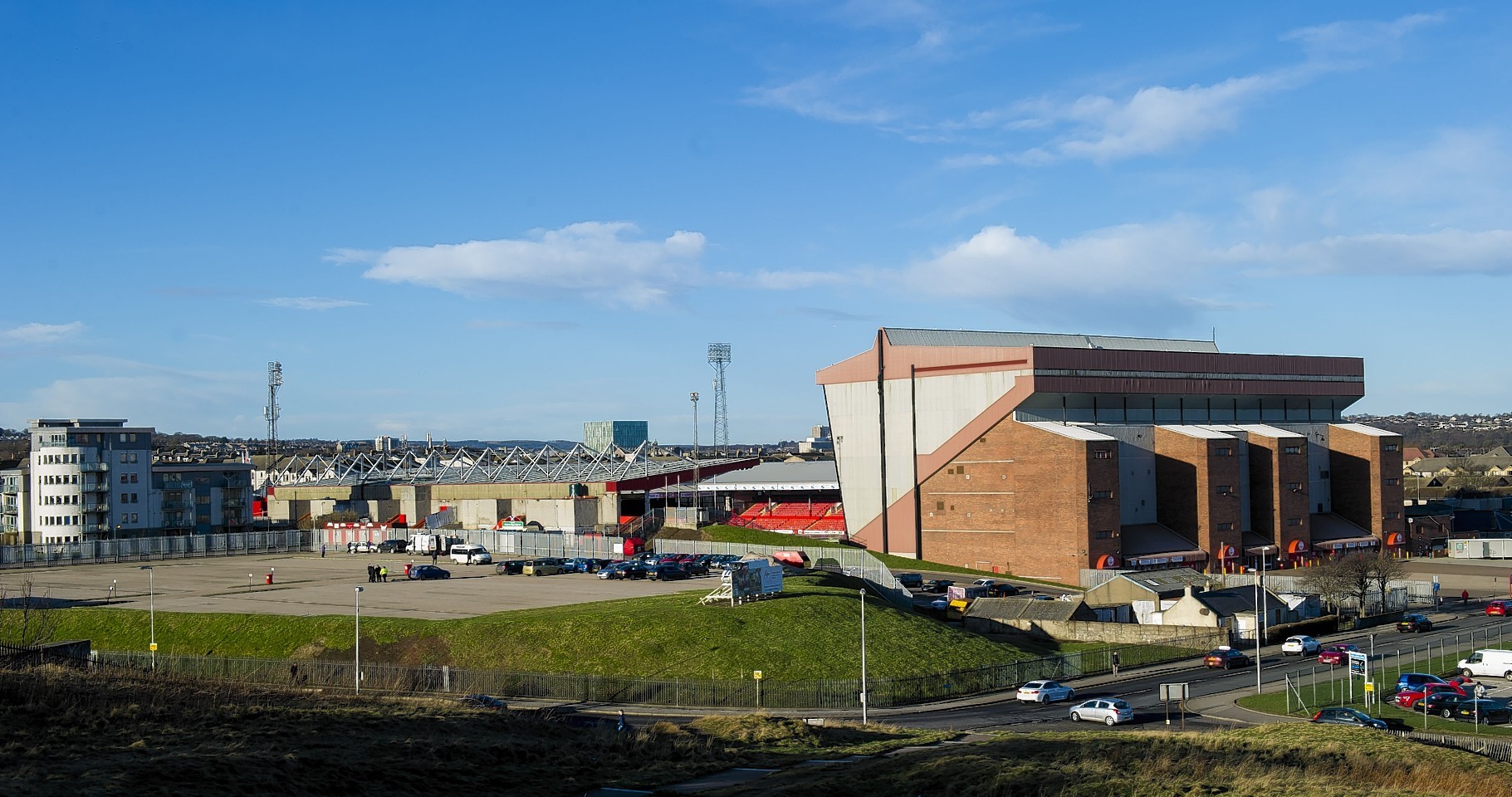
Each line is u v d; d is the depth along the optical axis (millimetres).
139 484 189625
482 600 104000
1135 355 141500
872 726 63219
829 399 151625
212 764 37906
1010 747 49406
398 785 39562
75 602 107750
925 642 88000
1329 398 168000
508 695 78688
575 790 41500
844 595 98625
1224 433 143000
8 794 32594
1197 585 108188
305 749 42125
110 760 37719
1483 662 79562
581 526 172250
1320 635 99562
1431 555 161250
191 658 84812
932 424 141125
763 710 73750
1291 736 52219
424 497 189625
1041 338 158750
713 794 40406
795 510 167750
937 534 140625
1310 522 152250
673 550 142375
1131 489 136250
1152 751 47812
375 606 100938
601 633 86312
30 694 46281
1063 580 126875
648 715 72250
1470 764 46719
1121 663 88250
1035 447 129875
